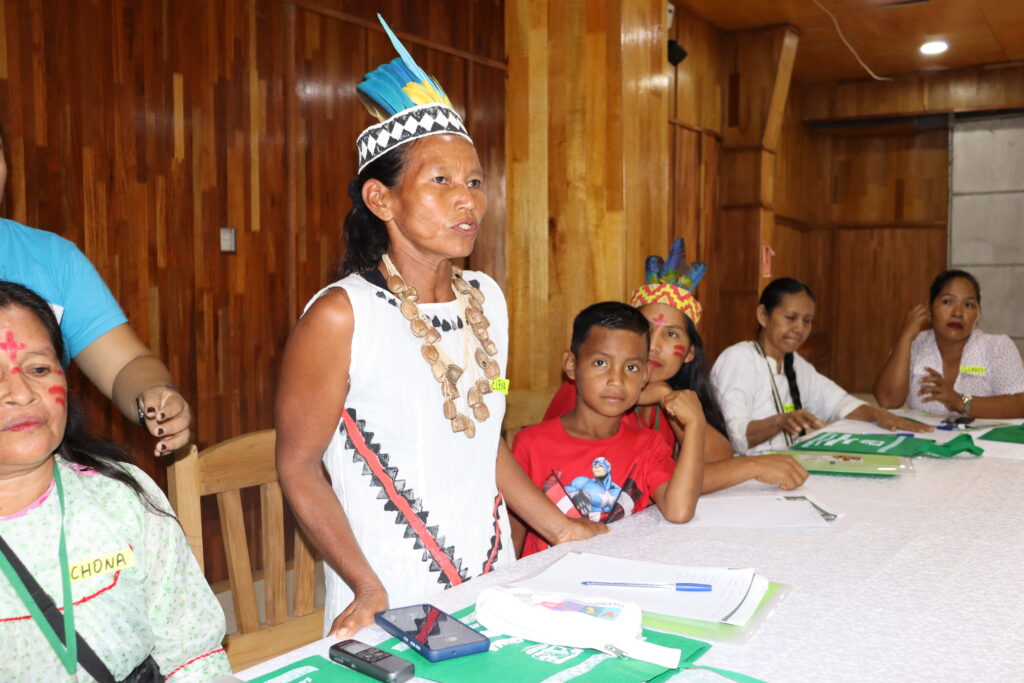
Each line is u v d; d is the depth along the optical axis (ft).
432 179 4.19
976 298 11.06
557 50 11.23
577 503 6.06
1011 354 11.01
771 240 24.03
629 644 3.22
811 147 30.55
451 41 13.48
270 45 11.32
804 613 3.75
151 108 10.12
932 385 10.70
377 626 3.62
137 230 10.04
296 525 5.26
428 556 4.36
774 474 6.23
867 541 4.91
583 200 11.19
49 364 3.27
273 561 5.13
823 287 30.99
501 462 5.00
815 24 22.39
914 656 3.28
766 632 3.52
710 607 3.73
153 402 4.32
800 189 29.73
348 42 12.23
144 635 3.57
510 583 4.08
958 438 7.71
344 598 4.33
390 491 4.31
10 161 8.87
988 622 3.64
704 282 22.72
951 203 28.71
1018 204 27.81
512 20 11.43
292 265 11.70
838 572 4.33
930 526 5.25
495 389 4.63
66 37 9.32
